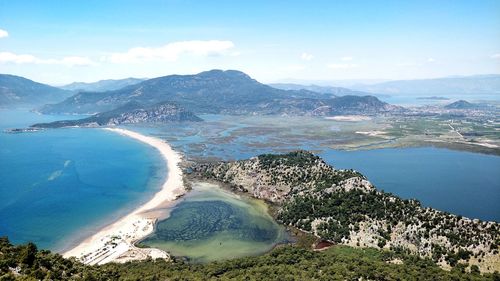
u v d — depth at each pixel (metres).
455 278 148.38
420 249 189.62
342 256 182.12
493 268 164.12
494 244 174.38
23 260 127.25
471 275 154.88
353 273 151.00
